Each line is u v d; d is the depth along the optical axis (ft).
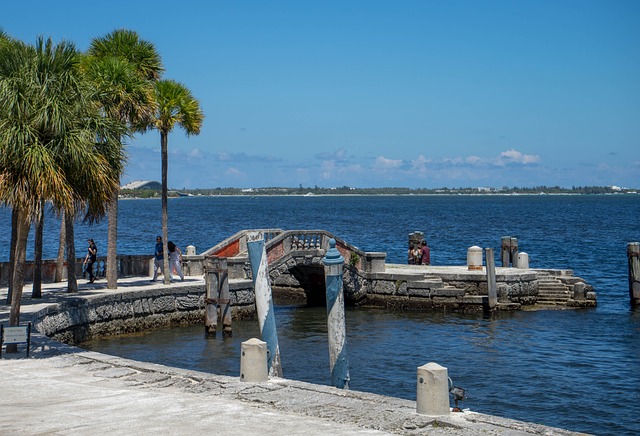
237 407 43.09
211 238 334.03
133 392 47.29
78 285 109.50
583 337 101.19
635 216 531.91
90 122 64.03
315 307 133.80
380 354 90.68
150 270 124.06
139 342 94.38
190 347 92.38
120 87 96.12
